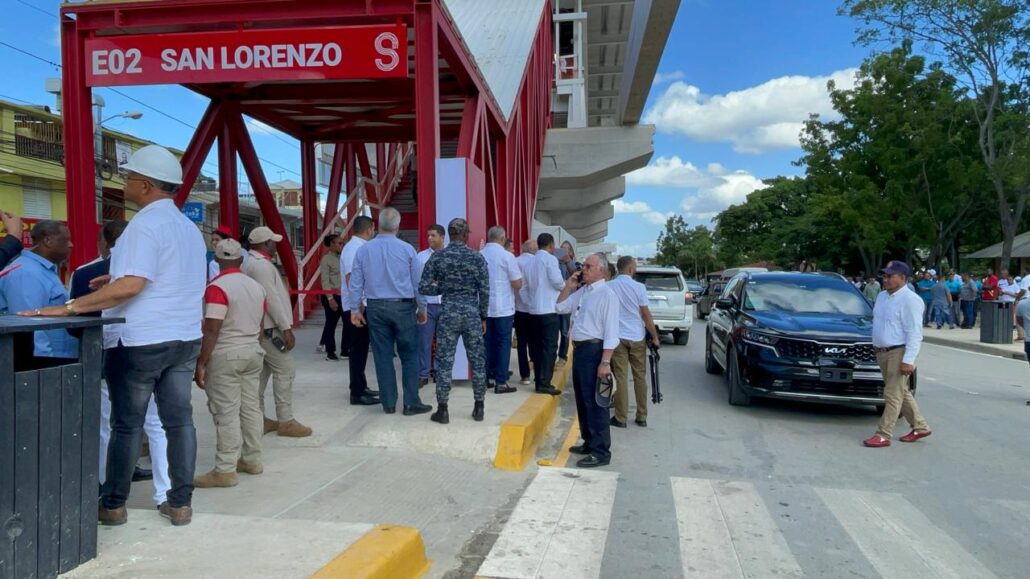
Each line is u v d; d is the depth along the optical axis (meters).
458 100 13.94
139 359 3.57
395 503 4.94
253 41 8.27
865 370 7.83
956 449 7.07
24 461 2.87
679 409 8.93
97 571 3.17
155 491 4.45
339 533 3.78
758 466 6.36
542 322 8.03
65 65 8.56
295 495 4.83
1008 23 22.53
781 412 8.78
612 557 4.26
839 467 6.38
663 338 18.12
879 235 28.55
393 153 21.19
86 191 8.62
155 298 3.59
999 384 11.47
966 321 22.77
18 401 2.83
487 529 4.67
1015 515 5.13
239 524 3.87
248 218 37.09
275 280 5.94
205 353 4.61
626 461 6.46
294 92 12.63
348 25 8.52
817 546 4.49
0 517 2.76
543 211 39.75
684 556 4.29
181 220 3.78
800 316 8.96
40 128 26.09
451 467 5.87
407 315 6.71
